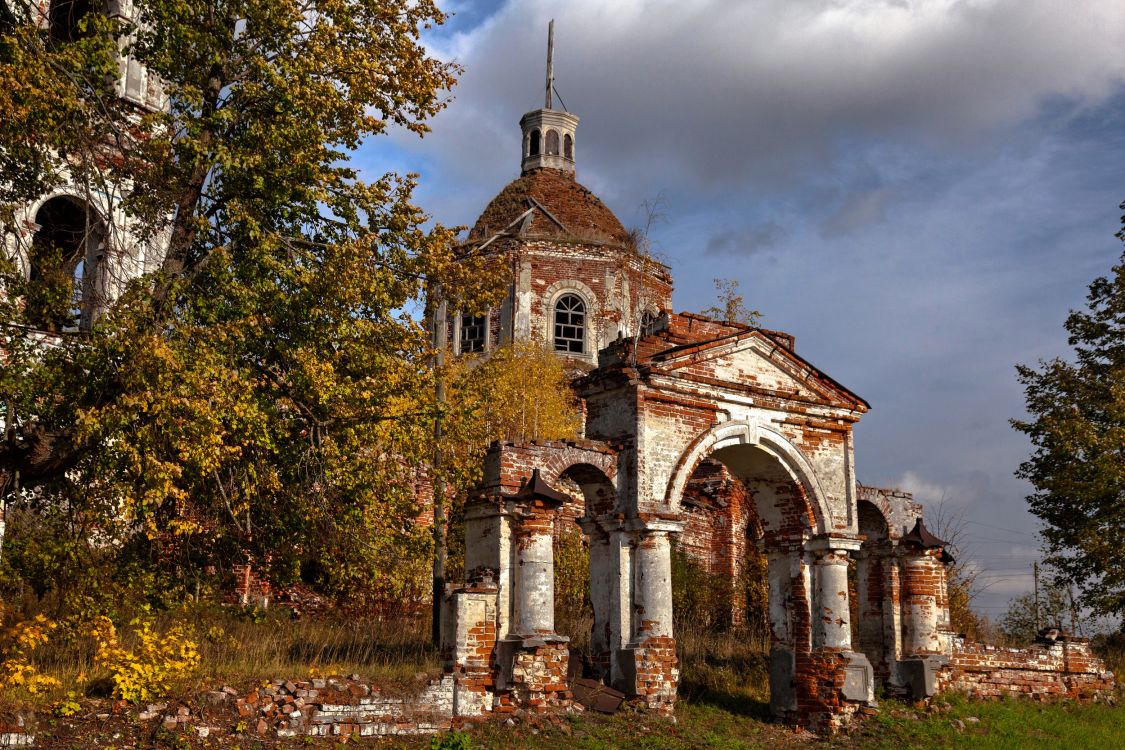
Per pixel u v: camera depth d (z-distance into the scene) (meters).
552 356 35.28
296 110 16.78
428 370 18.62
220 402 15.09
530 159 43.97
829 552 21.84
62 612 17.83
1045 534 31.89
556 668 18.38
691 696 21.97
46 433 15.96
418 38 18.30
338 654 19.73
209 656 17.70
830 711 20.84
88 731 13.79
